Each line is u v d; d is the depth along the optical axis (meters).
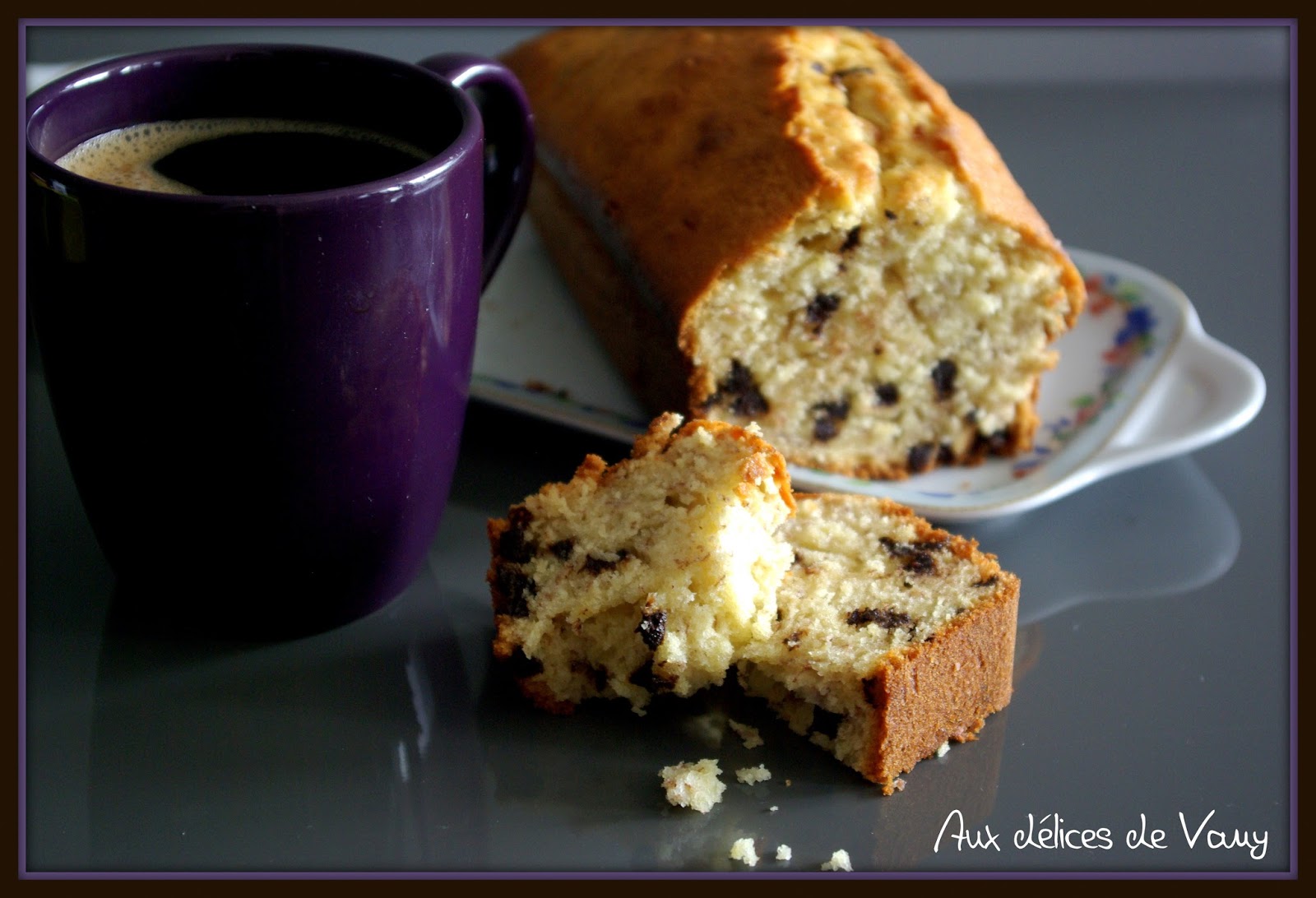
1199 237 0.80
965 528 0.64
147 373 0.54
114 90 0.58
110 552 0.58
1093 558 0.63
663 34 0.73
